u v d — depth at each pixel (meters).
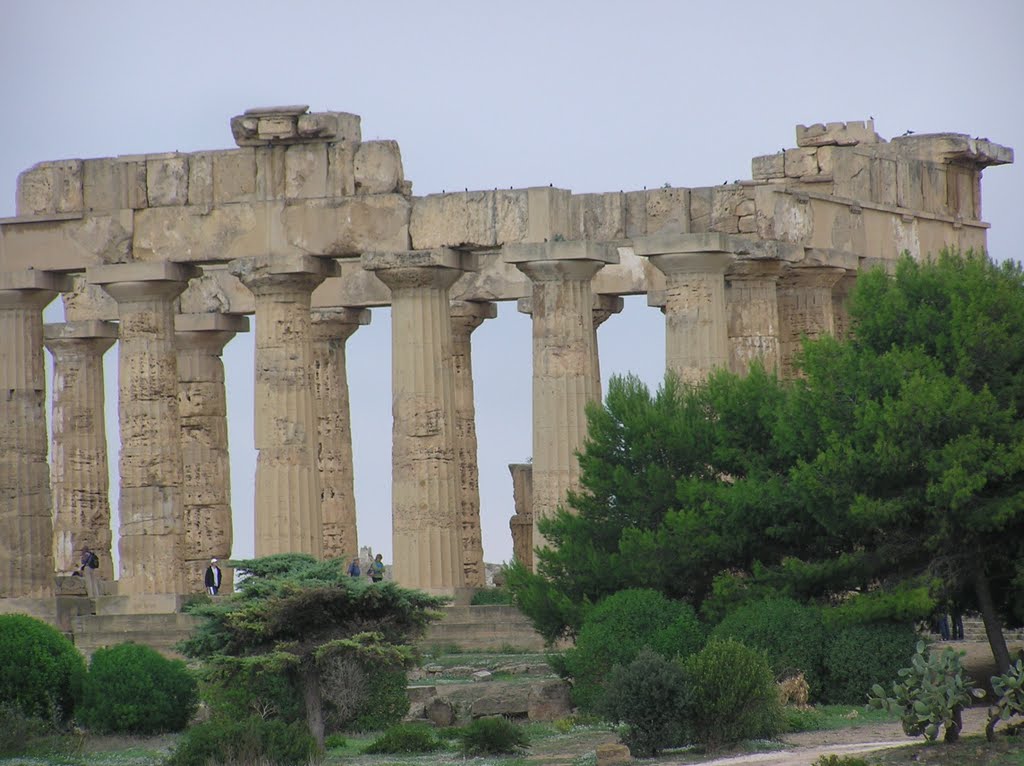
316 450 177.88
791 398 142.50
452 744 124.12
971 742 107.25
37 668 134.38
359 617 127.00
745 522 141.00
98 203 181.50
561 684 134.38
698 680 115.75
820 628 133.38
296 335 176.88
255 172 177.38
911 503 135.75
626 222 173.75
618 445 148.50
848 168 184.12
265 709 127.12
